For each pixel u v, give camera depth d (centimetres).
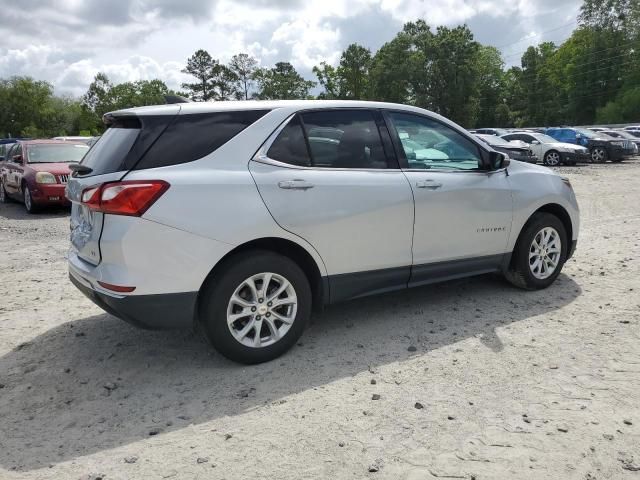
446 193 452
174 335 445
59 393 353
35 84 8419
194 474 263
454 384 347
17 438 301
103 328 467
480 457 271
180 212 342
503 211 489
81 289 387
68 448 290
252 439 292
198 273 349
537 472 258
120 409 330
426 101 6906
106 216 340
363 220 409
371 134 431
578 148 2350
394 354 395
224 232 353
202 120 369
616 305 487
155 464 273
